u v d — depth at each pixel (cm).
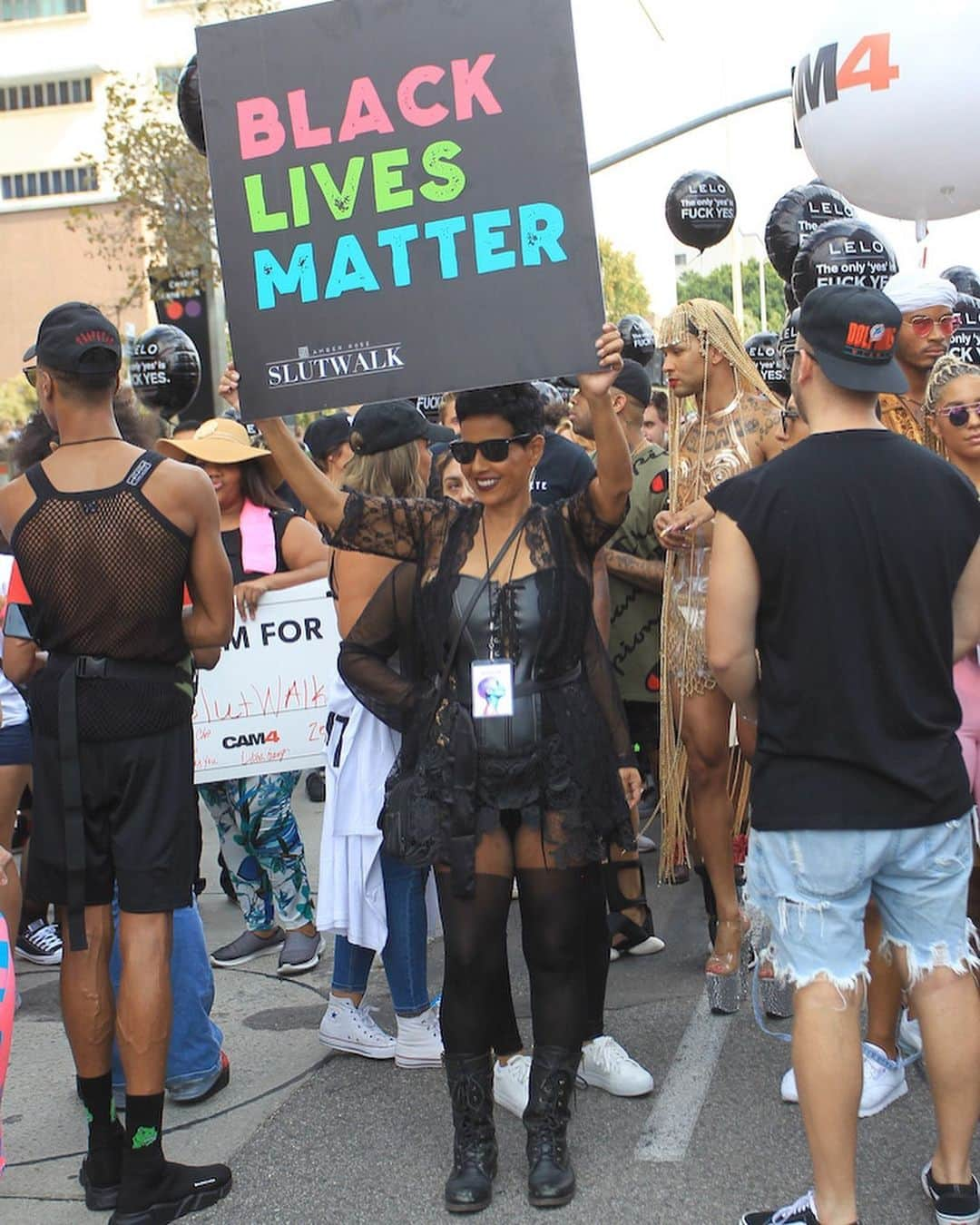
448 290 313
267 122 319
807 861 277
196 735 474
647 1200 317
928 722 277
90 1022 327
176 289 2022
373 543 337
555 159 306
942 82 462
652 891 558
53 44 5612
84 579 317
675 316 442
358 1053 407
